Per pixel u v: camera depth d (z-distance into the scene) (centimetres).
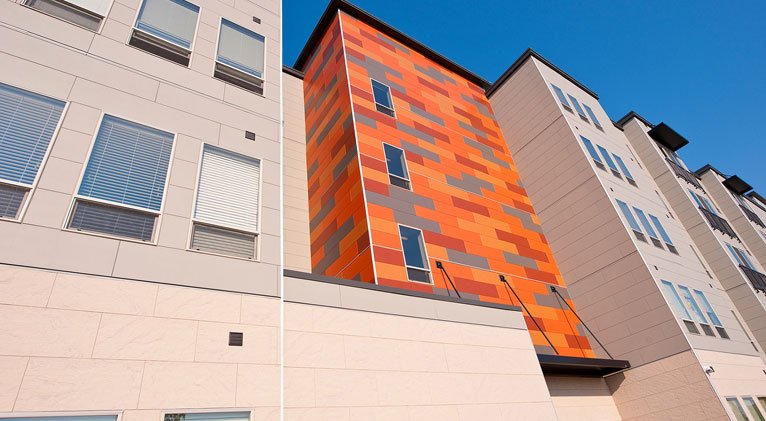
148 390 545
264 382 643
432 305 979
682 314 1577
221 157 845
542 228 2012
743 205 3209
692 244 2269
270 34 1174
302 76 2255
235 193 817
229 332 654
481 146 2128
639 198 2098
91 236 618
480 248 1612
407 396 811
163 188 729
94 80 770
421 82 2136
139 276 621
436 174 1730
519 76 2452
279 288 756
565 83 2495
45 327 521
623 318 1619
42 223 587
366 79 1842
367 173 1476
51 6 812
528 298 1617
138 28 905
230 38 1070
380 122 1711
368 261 1278
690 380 1396
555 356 1341
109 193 666
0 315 503
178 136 811
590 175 1927
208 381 594
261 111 986
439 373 880
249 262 750
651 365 1495
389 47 2139
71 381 505
